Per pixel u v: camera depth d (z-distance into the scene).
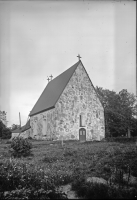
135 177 9.19
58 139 27.78
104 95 48.38
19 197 6.62
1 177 8.00
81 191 7.00
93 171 9.83
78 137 29.48
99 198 6.41
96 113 31.81
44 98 37.91
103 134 31.78
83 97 30.95
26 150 14.73
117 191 6.94
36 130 35.81
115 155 13.92
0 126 44.69
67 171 9.47
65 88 29.66
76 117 29.77
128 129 47.97
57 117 28.27
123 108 46.75
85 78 31.72
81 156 13.58
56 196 6.74
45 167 10.20
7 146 20.55
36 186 7.37
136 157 12.95
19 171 8.60
